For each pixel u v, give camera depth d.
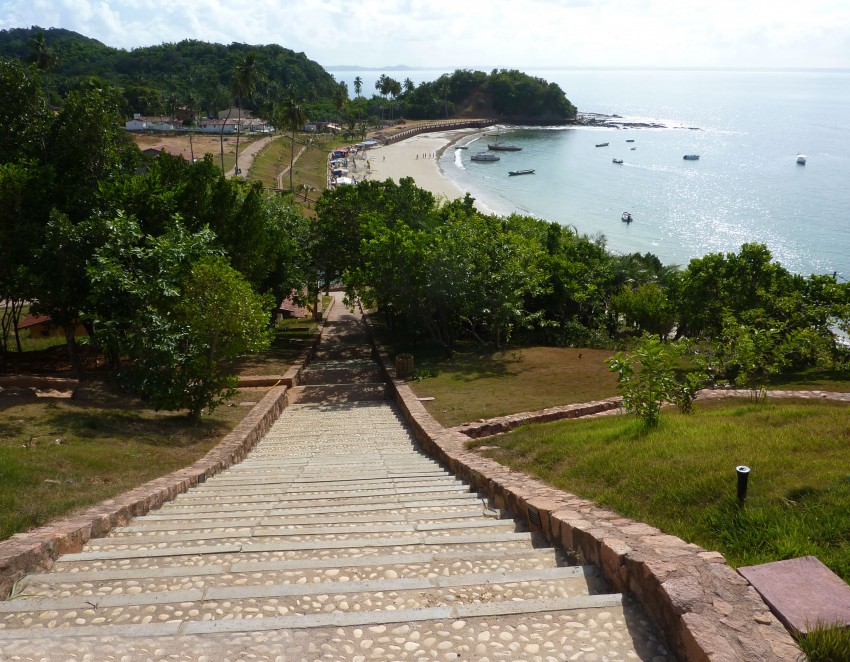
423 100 174.00
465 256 21.70
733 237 55.97
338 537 5.84
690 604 3.42
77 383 15.46
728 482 5.46
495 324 22.22
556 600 3.90
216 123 122.88
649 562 3.87
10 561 4.69
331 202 29.69
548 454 8.24
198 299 12.84
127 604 4.14
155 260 12.82
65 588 4.57
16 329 22.77
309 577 4.68
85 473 8.45
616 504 5.60
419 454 11.60
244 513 6.97
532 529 5.88
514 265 22.02
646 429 8.25
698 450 6.71
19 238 15.38
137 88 129.50
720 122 165.38
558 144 128.25
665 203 71.06
